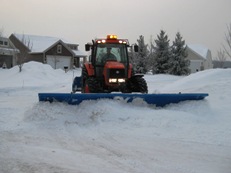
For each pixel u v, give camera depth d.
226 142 5.50
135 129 6.43
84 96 7.35
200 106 7.64
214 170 4.26
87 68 9.71
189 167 4.38
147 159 4.71
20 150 5.14
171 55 37.72
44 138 5.89
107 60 9.78
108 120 6.93
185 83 14.29
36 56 45.50
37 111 7.18
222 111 8.21
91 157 4.80
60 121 6.90
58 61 46.19
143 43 39.31
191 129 6.30
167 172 4.18
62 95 7.28
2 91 16.52
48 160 4.65
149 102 7.67
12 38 48.38
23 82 22.39
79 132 6.30
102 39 9.97
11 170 4.23
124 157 4.80
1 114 8.18
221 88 11.50
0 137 5.94
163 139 5.77
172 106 7.76
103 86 9.44
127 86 9.59
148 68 39.53
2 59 39.25
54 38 52.41
